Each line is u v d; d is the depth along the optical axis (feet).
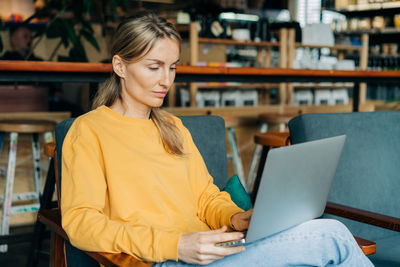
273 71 7.91
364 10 17.98
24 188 9.42
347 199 5.59
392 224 4.22
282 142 6.97
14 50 12.37
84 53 10.93
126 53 3.97
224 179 5.48
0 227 8.78
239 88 14.66
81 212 3.59
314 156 3.28
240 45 15.55
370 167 5.80
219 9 14.83
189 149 4.62
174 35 4.00
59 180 4.55
